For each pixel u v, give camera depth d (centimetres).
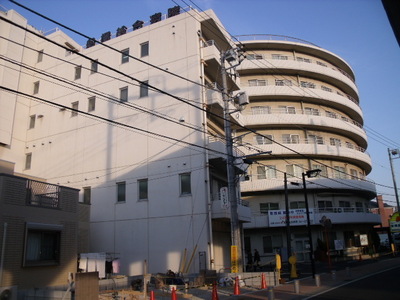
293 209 3828
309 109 4453
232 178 1959
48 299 1320
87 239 2362
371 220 4256
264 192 4028
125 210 2453
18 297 1398
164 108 2484
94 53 2886
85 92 2834
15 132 2889
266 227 3822
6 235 1440
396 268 2405
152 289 1764
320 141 4356
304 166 4159
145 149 2494
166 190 2353
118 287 1814
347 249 4103
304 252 3847
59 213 1720
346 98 4697
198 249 2164
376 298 1261
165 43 2609
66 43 3125
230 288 1730
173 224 2275
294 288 1577
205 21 2608
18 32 3027
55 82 2975
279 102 4366
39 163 2883
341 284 1727
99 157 2652
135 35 2752
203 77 2472
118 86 2697
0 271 1381
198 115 2362
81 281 1161
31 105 3062
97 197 2581
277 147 4022
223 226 2472
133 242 2367
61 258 1680
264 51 4644
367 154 4884
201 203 2223
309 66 4488
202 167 2277
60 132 2862
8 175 1498
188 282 1852
